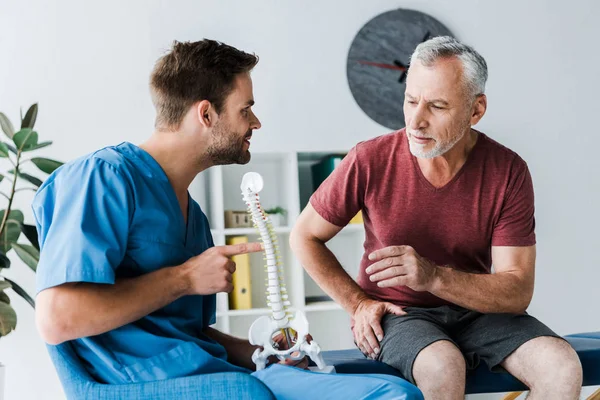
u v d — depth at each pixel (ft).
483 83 6.73
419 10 12.58
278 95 12.01
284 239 12.24
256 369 5.67
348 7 12.34
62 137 11.49
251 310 11.30
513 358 6.36
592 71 13.05
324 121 12.12
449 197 6.88
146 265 5.20
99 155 5.18
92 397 4.77
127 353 5.04
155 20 11.81
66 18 11.60
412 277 6.20
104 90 11.64
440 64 6.50
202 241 5.90
